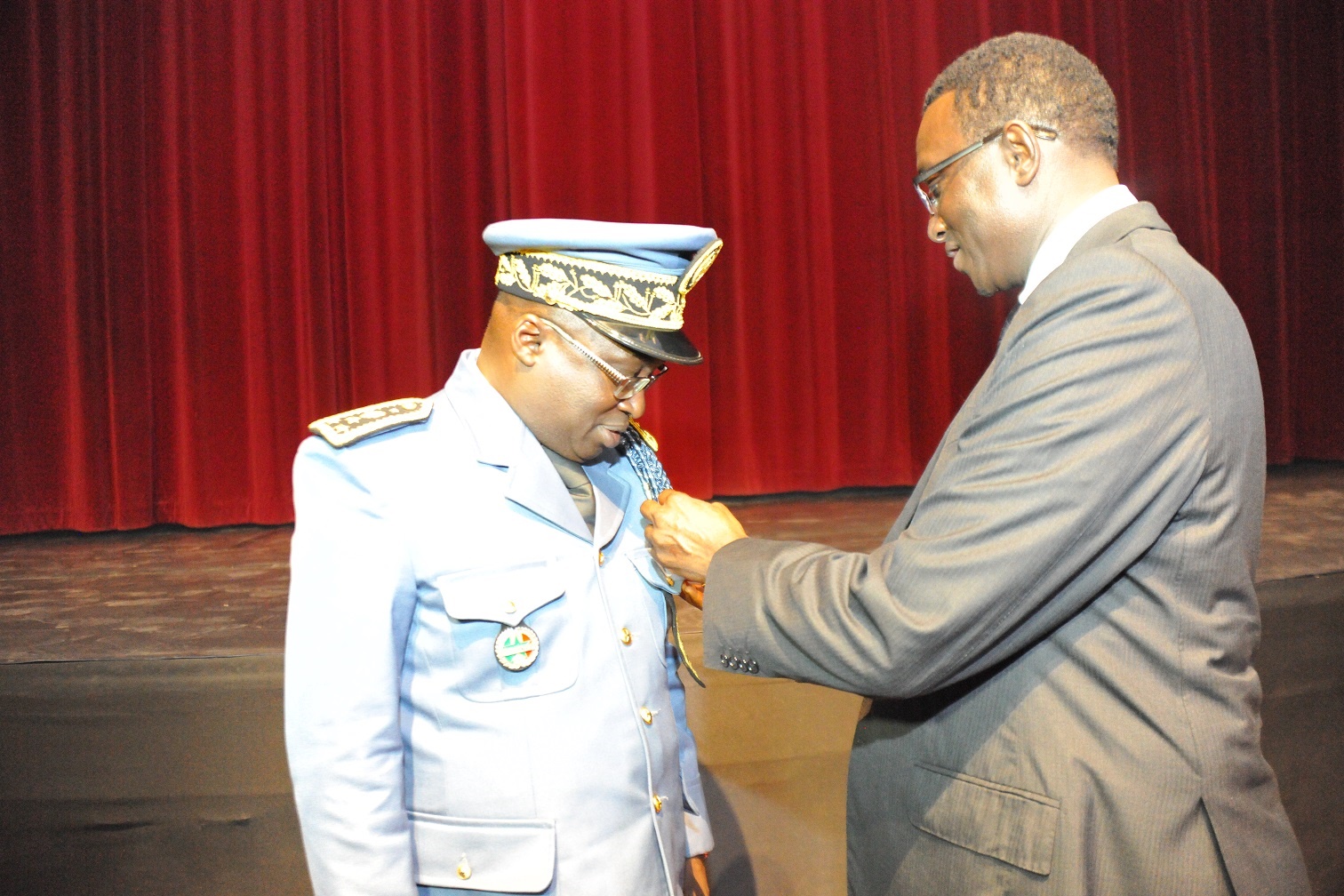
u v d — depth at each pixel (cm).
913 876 94
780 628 90
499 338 91
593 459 98
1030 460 81
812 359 477
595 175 441
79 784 197
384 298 448
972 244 100
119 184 446
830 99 468
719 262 462
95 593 325
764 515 428
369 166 443
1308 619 254
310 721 80
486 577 86
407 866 81
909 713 96
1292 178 542
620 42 439
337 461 85
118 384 450
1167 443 80
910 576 83
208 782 197
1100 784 83
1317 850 180
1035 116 94
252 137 444
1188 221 522
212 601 308
